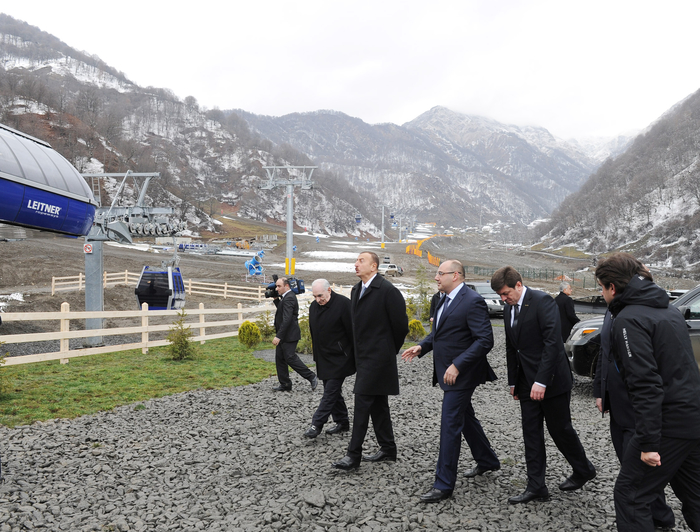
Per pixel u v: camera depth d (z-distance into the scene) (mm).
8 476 4789
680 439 3094
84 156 154000
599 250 167625
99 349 11672
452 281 4676
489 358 12875
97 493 4480
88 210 16797
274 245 109562
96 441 5922
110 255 57531
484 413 7445
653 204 173500
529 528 3883
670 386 3115
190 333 12398
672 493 4645
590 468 4480
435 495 4336
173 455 5500
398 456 5539
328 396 6129
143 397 8219
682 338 3164
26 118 155250
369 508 4227
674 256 131375
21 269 42344
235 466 5207
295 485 4715
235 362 11945
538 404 4402
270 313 20250
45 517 3998
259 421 6918
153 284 26688
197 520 3984
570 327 8734
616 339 3236
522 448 5812
